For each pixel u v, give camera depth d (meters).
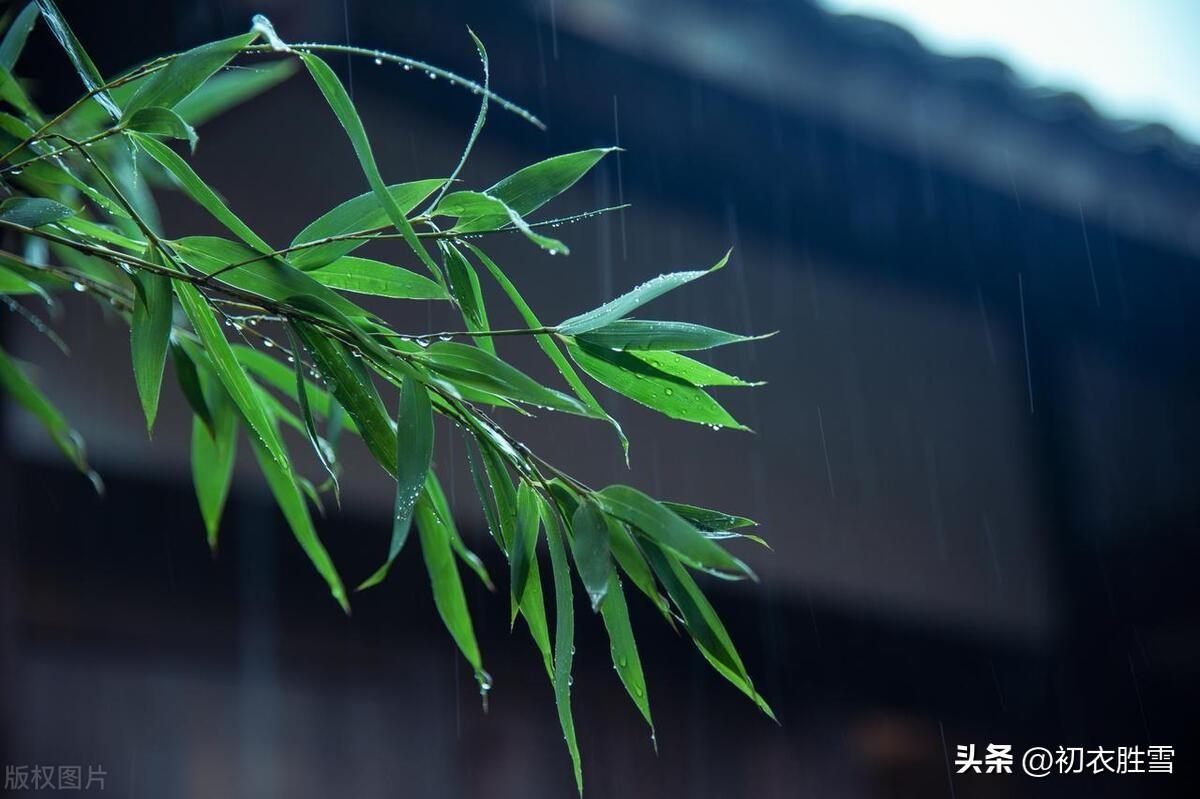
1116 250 4.80
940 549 4.69
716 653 1.02
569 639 1.00
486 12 3.12
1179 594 5.09
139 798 3.12
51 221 0.98
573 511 1.01
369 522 3.54
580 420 3.99
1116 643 4.88
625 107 3.56
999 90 4.13
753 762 4.08
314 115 3.60
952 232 4.55
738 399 4.38
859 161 4.07
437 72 0.91
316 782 3.38
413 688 3.57
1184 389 5.53
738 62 3.59
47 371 3.17
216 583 3.32
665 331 1.00
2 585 2.95
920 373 4.85
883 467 4.65
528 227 0.89
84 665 3.12
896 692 4.45
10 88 1.17
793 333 4.56
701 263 4.33
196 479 1.44
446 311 3.71
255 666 3.36
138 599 3.21
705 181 4.10
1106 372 5.35
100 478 3.22
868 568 4.50
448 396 0.99
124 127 0.97
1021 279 4.86
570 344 1.06
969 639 4.66
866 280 4.77
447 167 3.71
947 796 4.39
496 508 1.04
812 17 3.70
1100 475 5.13
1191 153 4.59
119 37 2.50
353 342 1.01
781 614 4.28
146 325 1.02
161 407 3.36
